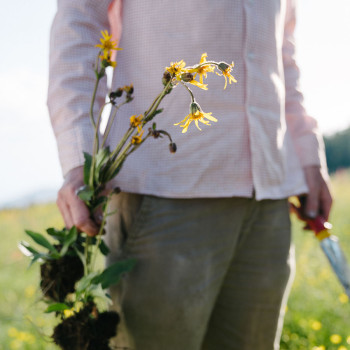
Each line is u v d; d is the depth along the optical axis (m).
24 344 2.41
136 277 1.39
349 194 10.10
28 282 4.00
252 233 1.54
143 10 1.39
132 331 1.40
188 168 1.38
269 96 1.49
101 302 1.43
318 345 2.34
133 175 1.38
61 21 1.40
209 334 1.65
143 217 1.39
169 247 1.38
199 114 1.03
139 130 1.17
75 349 1.28
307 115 1.78
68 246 1.30
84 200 1.23
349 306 2.84
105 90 1.45
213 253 1.43
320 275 3.62
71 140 1.34
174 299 1.38
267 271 1.57
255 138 1.43
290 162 1.67
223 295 1.59
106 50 1.17
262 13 1.46
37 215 9.29
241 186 1.42
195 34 1.37
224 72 1.03
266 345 1.62
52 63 1.40
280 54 1.57
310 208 1.72
